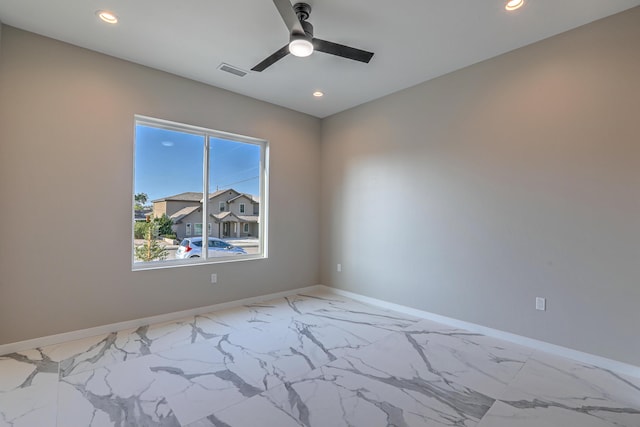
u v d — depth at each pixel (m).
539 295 2.83
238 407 1.96
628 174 2.41
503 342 2.98
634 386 2.23
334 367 2.47
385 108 4.13
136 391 2.11
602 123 2.52
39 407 1.93
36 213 2.76
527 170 2.91
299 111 4.73
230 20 2.56
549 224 2.79
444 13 2.45
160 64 3.31
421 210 3.73
